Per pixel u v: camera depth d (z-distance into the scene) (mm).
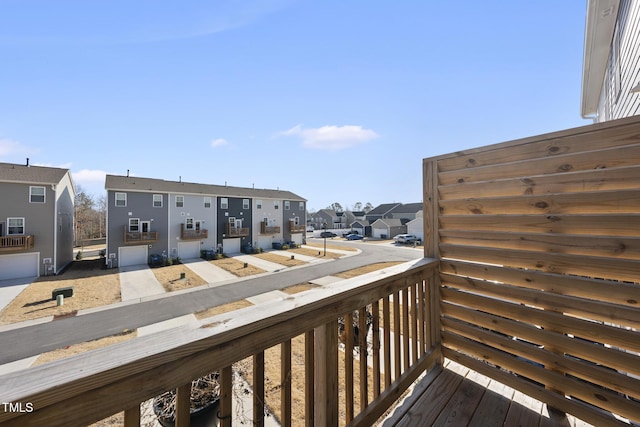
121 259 14883
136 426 550
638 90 1971
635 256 1095
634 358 1112
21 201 12109
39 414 440
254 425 760
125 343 574
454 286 1763
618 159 1144
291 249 21531
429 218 1879
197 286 10797
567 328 1311
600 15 2930
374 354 1295
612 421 1199
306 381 958
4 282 11375
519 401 1471
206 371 657
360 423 1152
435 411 1406
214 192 18656
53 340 6328
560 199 1295
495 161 1530
